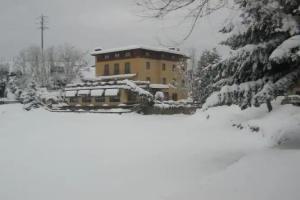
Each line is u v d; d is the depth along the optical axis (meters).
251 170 7.72
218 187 7.45
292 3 8.95
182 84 60.09
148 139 20.34
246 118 22.70
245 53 9.54
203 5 7.71
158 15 7.76
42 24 82.38
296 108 19.78
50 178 11.20
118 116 40.09
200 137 19.67
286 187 6.46
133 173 11.35
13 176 11.58
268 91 9.41
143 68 59.12
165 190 9.07
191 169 11.17
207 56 45.47
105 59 63.66
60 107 53.34
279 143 11.02
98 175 11.37
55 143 19.53
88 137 22.28
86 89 50.94
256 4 8.70
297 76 9.62
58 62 84.75
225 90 10.03
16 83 75.12
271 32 9.63
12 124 33.47
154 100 45.91
